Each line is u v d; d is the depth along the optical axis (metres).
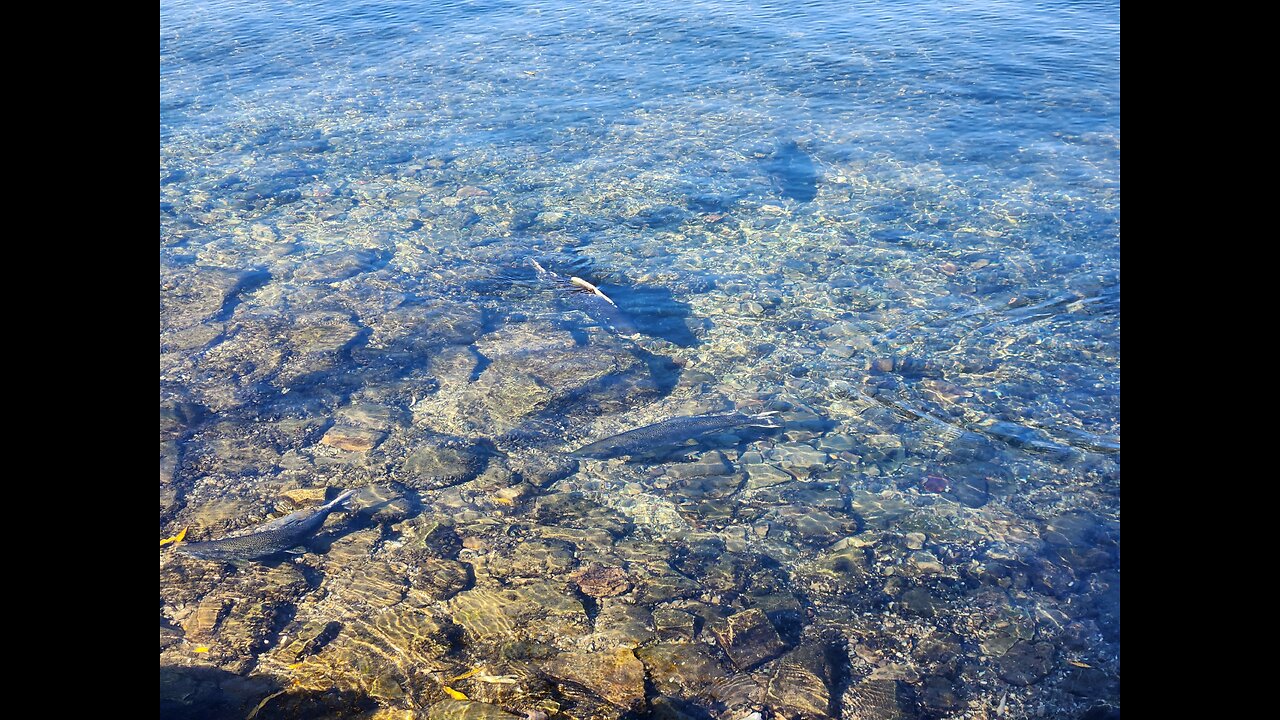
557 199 11.49
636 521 6.45
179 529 6.27
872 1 18.55
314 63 16.62
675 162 12.29
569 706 4.80
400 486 6.77
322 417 7.56
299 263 10.12
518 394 7.90
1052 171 11.40
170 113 14.42
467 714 4.74
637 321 9.01
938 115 13.13
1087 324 8.55
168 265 10.00
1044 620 5.50
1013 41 15.84
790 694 4.93
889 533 6.28
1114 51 15.09
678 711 4.78
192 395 7.80
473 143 13.12
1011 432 7.25
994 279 9.34
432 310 9.20
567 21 18.36
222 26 18.98
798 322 8.88
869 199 11.09
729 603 5.64
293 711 4.77
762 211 11.02
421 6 19.89
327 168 12.48
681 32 17.28
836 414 7.59
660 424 7.38
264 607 5.56
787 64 15.37
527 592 5.71
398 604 5.60
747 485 6.81
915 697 4.95
